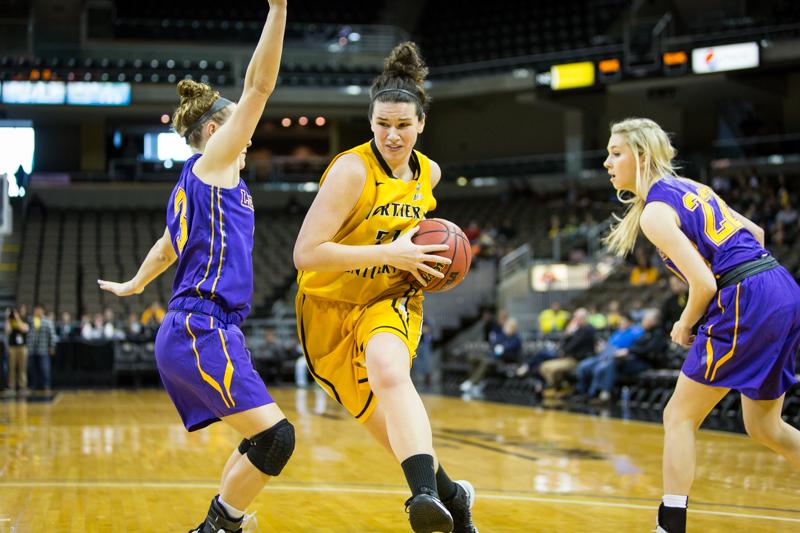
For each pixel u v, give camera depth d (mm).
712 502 4770
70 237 22875
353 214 3332
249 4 28062
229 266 3279
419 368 18875
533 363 14312
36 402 13531
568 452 7039
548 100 24016
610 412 11023
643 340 11977
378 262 3117
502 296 19844
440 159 28172
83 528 4039
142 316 19328
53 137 26094
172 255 3639
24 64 23375
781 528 4020
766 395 3406
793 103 22703
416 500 2842
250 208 3420
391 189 3322
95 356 18047
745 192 19109
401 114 3217
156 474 5883
